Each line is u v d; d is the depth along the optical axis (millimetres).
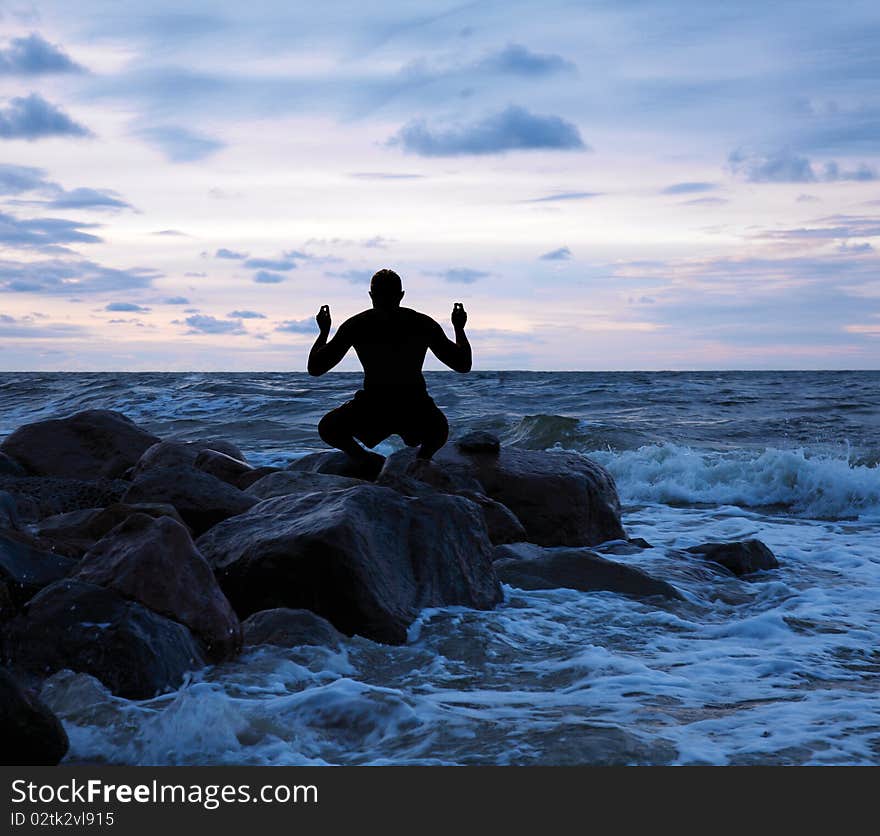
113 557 4836
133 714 3914
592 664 4980
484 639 5402
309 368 7039
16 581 4699
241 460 10812
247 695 4320
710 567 7941
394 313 7074
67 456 11938
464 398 29719
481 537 6543
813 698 4406
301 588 5453
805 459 13703
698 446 18094
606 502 9352
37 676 4215
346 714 4051
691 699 4387
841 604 6727
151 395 28375
